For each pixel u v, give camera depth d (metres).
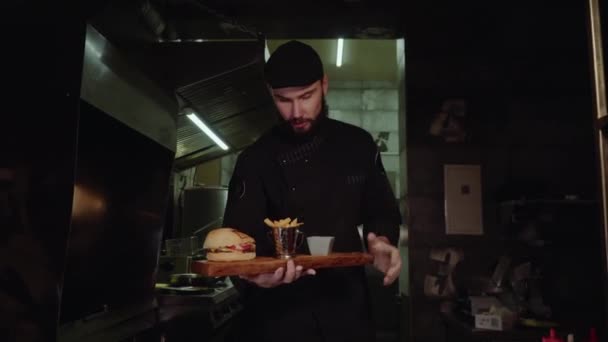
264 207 1.44
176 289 3.31
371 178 1.48
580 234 3.54
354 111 7.02
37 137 1.70
